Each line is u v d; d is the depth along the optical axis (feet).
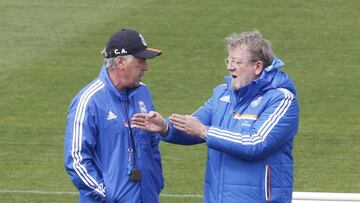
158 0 179.32
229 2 178.19
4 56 153.48
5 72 146.20
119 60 63.67
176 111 132.57
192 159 114.11
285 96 62.69
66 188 103.96
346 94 139.74
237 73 62.90
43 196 100.99
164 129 64.95
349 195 81.92
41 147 117.70
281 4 177.27
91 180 62.90
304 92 140.46
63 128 124.67
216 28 165.58
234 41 63.36
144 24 167.43
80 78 144.77
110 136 64.08
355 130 125.29
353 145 119.85
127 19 169.68
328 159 115.03
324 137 122.31
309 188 105.09
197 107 134.10
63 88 140.56
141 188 65.05
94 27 165.89
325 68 150.61
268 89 63.21
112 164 64.08
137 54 63.62
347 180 107.86
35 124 126.11
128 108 64.80
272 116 62.08
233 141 61.52
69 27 166.40
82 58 152.87
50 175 108.27
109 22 168.25
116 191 63.98
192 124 62.95
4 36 161.99
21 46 157.79
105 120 63.87
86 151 63.36
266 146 61.46
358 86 142.92
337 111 132.98
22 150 116.67
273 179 62.95
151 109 66.90
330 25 168.25
